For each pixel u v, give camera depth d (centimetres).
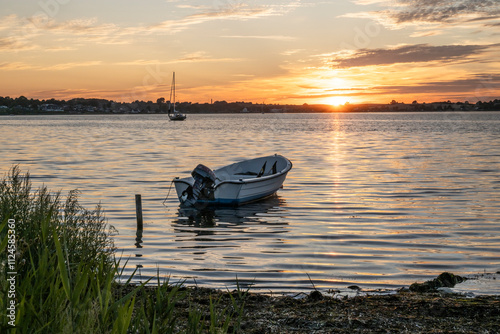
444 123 13350
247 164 2256
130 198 1895
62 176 2498
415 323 604
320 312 649
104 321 372
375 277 924
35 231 553
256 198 1872
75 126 11038
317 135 7162
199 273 952
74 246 588
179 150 4259
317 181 2388
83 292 408
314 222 1488
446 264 1016
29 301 379
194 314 464
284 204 1808
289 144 5162
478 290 790
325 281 897
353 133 7800
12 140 5597
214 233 1345
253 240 1257
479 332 572
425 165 3075
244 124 13350
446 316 632
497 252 1120
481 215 1562
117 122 15325
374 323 604
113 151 4109
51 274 420
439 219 1505
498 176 2536
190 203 1759
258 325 596
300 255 1098
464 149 4375
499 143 5119
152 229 1391
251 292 775
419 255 1094
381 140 5891
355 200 1864
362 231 1352
